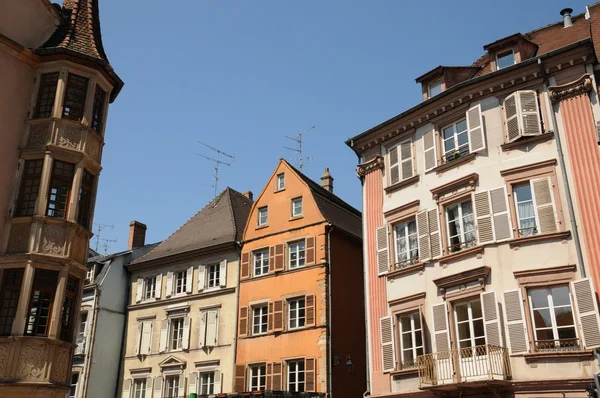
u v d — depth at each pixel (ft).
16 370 53.72
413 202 75.25
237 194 128.47
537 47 76.38
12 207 59.88
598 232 58.59
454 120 74.38
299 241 97.50
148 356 109.81
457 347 64.49
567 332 57.41
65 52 65.67
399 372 69.41
